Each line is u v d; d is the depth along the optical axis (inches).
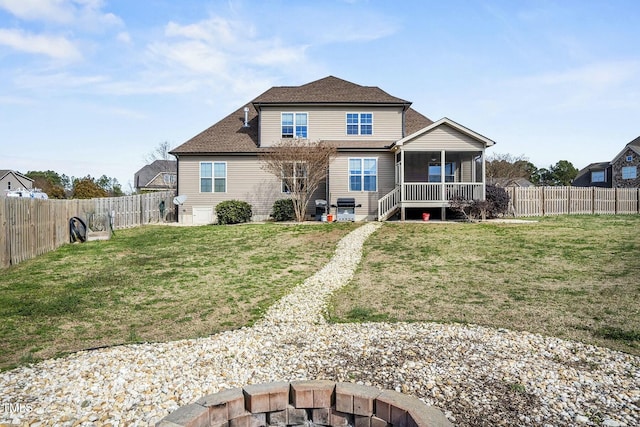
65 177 3516.2
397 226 656.4
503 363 175.3
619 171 1566.2
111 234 642.8
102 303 306.8
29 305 298.2
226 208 773.9
